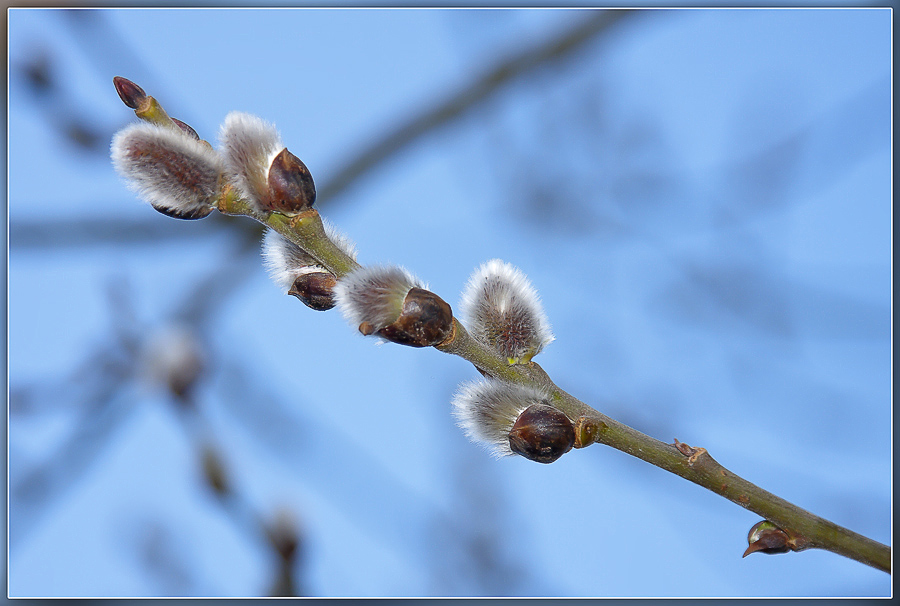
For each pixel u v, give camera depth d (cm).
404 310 47
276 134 47
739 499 48
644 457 48
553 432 47
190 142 46
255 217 47
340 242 48
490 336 48
